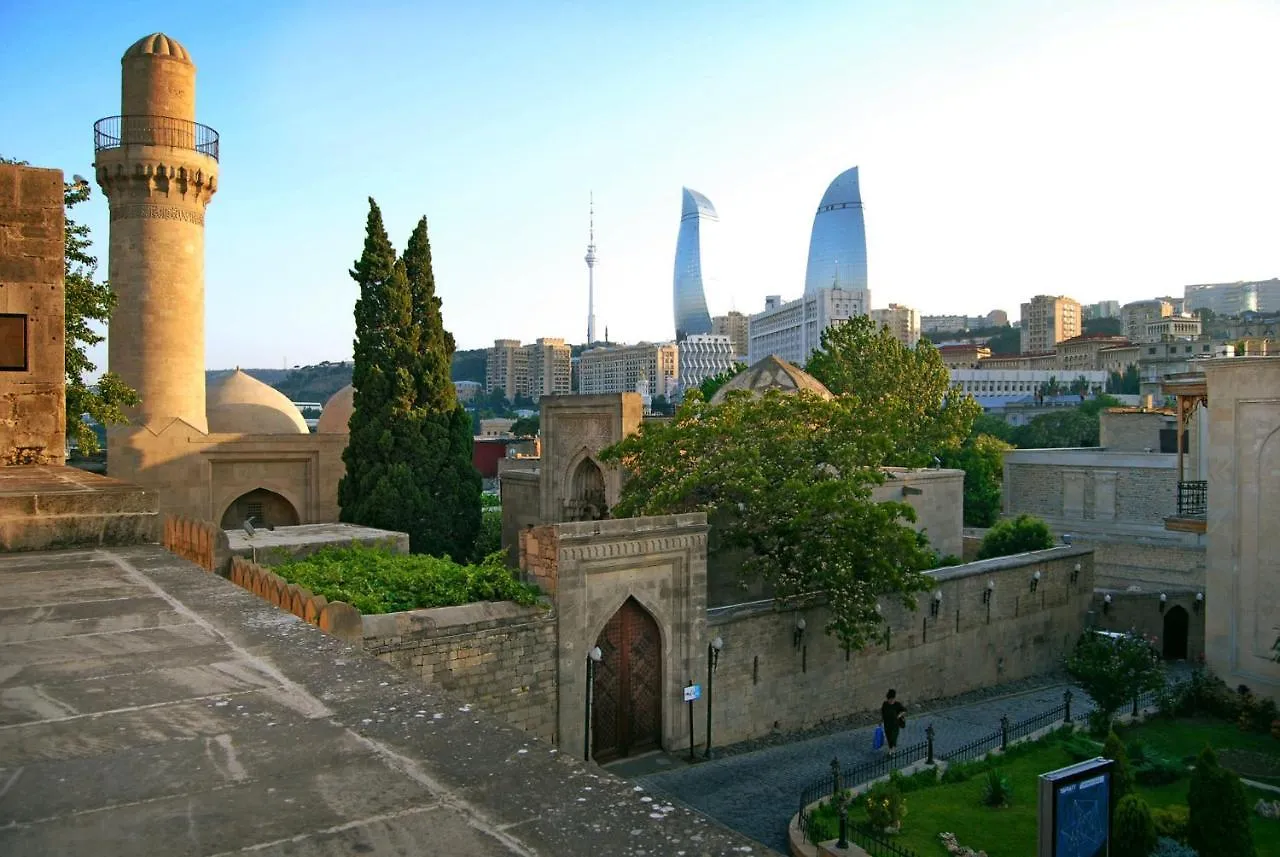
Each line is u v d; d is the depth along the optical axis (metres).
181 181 42.31
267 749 4.12
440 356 40.56
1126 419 72.38
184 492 42.47
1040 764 24.84
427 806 3.53
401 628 20.81
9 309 14.33
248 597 7.70
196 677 5.29
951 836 19.48
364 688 5.05
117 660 5.66
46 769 3.93
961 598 35.97
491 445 84.31
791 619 29.86
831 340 69.12
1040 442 109.19
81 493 10.67
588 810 3.48
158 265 42.19
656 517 25.69
